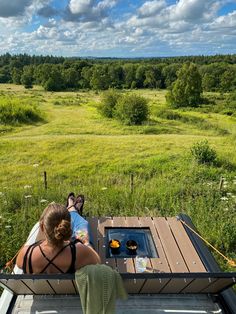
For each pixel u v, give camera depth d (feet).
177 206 25.64
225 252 19.61
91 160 57.47
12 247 18.85
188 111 210.38
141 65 485.56
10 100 142.82
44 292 11.32
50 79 397.19
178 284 10.66
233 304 11.21
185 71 240.32
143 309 11.12
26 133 96.63
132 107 119.24
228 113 199.82
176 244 14.17
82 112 158.10
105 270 9.80
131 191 29.32
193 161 46.14
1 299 11.46
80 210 16.21
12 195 28.17
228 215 23.53
